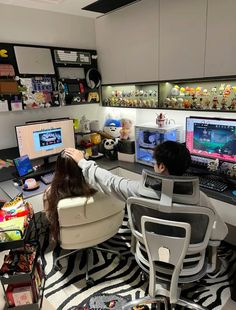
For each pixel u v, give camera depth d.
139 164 2.64
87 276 1.88
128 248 2.26
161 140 2.39
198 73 1.96
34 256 1.69
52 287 1.85
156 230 1.30
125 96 2.84
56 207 1.66
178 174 1.26
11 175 2.32
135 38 2.40
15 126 2.27
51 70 2.59
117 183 1.41
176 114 2.55
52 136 2.54
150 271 1.35
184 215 1.21
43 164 2.58
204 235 1.26
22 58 2.38
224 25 1.74
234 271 1.86
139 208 1.31
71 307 1.68
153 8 2.17
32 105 2.50
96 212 1.67
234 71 1.75
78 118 2.97
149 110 2.77
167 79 2.20
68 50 2.69
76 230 1.70
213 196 1.85
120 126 2.98
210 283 1.84
